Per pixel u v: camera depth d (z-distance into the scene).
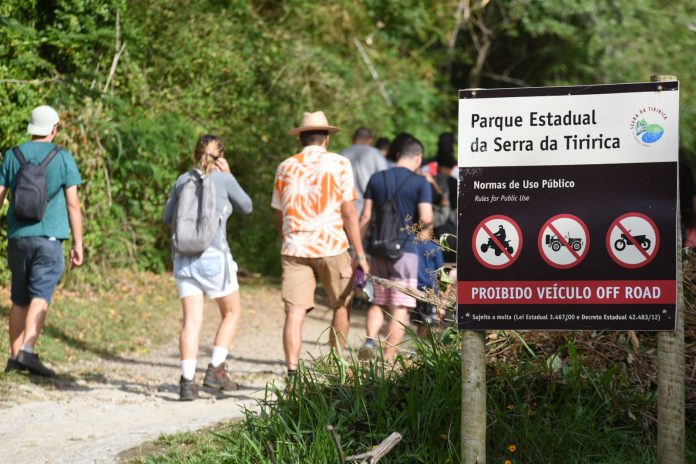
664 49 62.75
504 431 12.63
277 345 27.72
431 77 60.56
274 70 42.25
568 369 13.79
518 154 11.12
